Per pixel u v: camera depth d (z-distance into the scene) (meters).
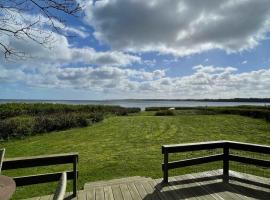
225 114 29.09
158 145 11.62
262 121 21.19
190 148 4.95
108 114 28.52
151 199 4.14
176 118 24.81
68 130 16.94
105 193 4.40
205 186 4.66
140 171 7.27
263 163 4.82
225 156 5.33
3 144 12.40
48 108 22.95
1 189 2.33
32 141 13.20
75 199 4.17
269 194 4.31
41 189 5.83
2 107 19.47
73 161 4.25
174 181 4.93
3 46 4.41
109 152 10.15
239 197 4.19
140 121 22.22
